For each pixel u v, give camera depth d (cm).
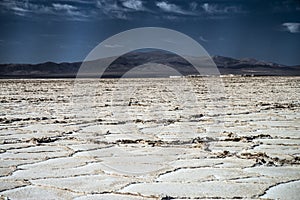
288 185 563
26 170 637
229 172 627
